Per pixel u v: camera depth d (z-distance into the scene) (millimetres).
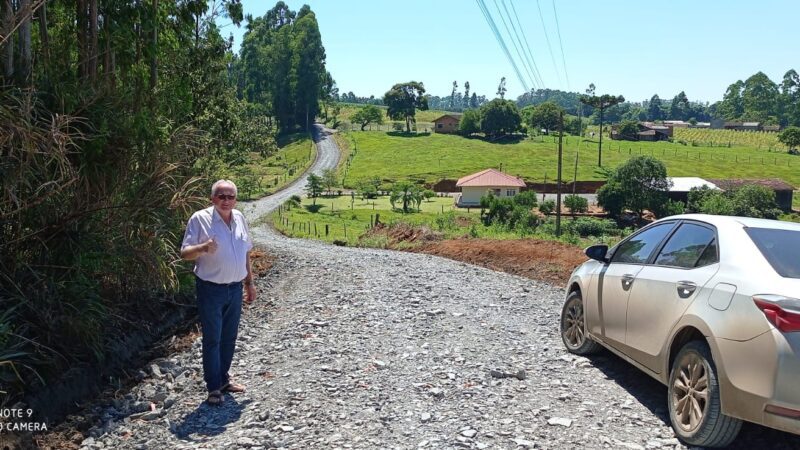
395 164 121250
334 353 7059
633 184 75688
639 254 6055
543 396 5641
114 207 7086
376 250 21594
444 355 6949
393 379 6125
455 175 111000
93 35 9219
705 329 4488
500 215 56219
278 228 49688
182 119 12219
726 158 139625
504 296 10742
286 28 156500
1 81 6539
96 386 6102
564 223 59781
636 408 5352
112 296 7758
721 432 4348
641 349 5473
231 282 5621
